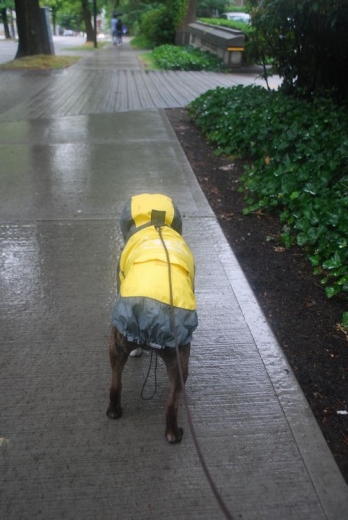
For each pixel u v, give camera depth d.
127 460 1.54
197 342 2.03
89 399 1.75
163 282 1.40
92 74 9.16
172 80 8.64
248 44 6.02
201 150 4.56
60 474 1.49
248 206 3.33
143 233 1.65
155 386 1.81
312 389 1.84
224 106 5.19
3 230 2.86
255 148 4.06
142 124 5.34
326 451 1.58
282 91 5.48
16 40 20.39
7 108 6.01
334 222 2.63
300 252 2.75
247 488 1.47
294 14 4.29
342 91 4.73
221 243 2.82
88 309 2.21
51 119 5.45
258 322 2.16
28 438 1.60
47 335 2.04
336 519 1.39
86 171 3.84
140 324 1.36
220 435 1.63
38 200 3.27
